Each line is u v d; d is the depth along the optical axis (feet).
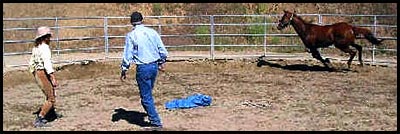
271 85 46.78
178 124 33.86
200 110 37.52
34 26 84.53
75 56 62.08
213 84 47.50
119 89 45.39
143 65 30.22
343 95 42.47
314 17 83.87
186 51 69.36
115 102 40.42
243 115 36.14
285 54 63.67
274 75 51.80
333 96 42.09
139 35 30.04
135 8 86.79
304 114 36.42
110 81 49.26
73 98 41.88
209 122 34.37
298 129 32.78
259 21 82.69
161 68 31.12
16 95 43.11
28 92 44.29
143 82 30.81
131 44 30.07
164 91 44.39
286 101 40.32
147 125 33.60
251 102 39.93
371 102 40.04
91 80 49.98
